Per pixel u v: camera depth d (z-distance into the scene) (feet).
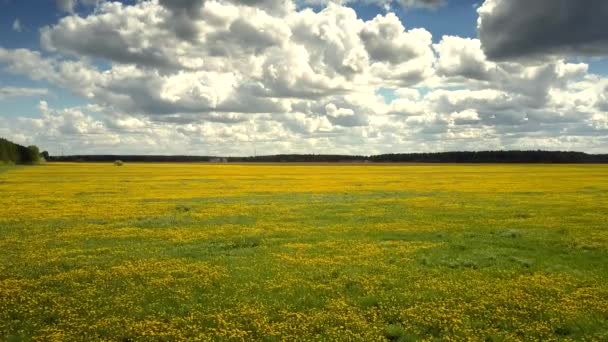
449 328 46.11
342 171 378.73
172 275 63.36
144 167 473.26
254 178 280.51
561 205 138.72
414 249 78.95
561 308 50.67
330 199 159.43
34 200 153.79
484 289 56.95
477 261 70.54
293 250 78.59
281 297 54.90
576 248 79.05
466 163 641.81
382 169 422.82
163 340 43.88
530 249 79.05
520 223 105.19
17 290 56.49
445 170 395.34
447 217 115.55
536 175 306.76
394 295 55.11
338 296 55.47
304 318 48.65
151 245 82.99
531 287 57.52
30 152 618.03
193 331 45.42
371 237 90.17
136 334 44.96
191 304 52.60
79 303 52.65
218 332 45.11
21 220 110.83
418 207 135.64
